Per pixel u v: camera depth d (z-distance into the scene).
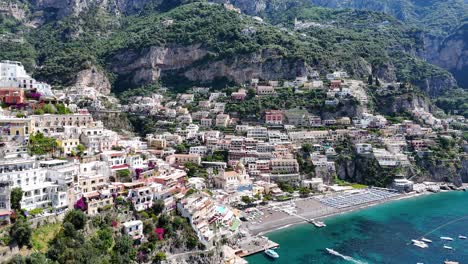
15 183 130.50
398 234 195.62
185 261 142.50
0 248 108.06
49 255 115.00
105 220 137.25
